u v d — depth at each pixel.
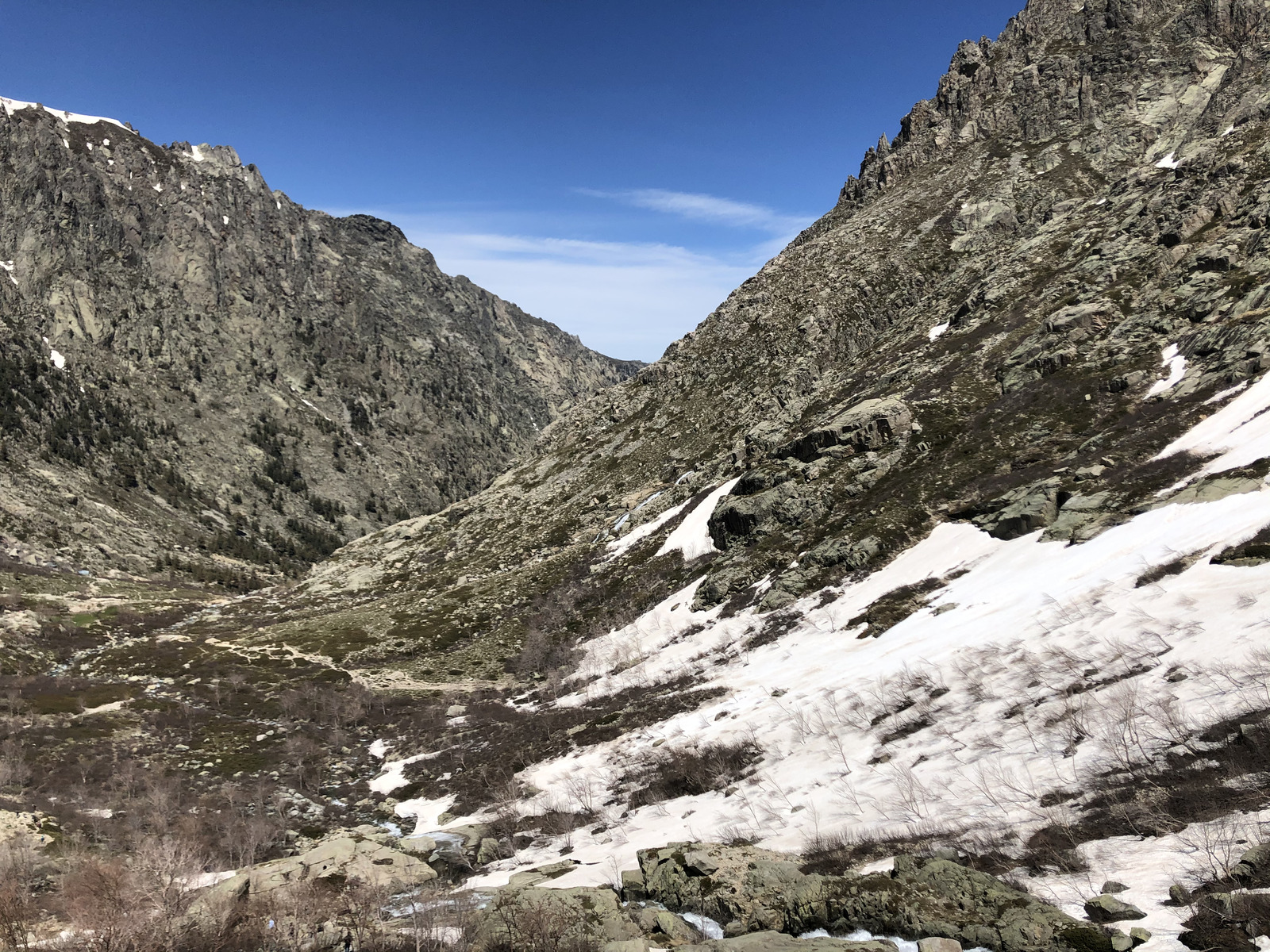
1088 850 22.80
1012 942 18.30
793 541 90.94
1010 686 39.84
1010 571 58.19
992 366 105.62
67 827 51.47
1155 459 61.88
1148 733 28.62
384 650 115.44
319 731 85.75
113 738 79.19
